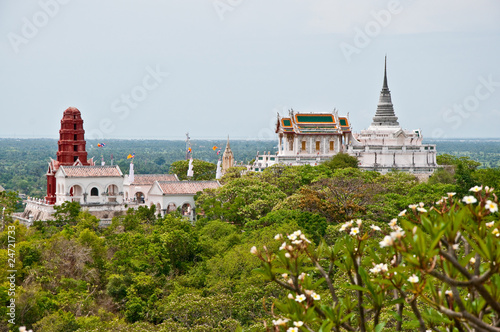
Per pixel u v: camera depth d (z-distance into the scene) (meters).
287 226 168.62
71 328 128.12
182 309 128.38
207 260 167.25
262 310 128.88
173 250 172.88
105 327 125.75
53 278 154.62
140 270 161.62
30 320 135.00
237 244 179.38
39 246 163.75
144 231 195.25
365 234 49.03
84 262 163.12
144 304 148.25
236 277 154.75
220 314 127.62
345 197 192.38
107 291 154.00
